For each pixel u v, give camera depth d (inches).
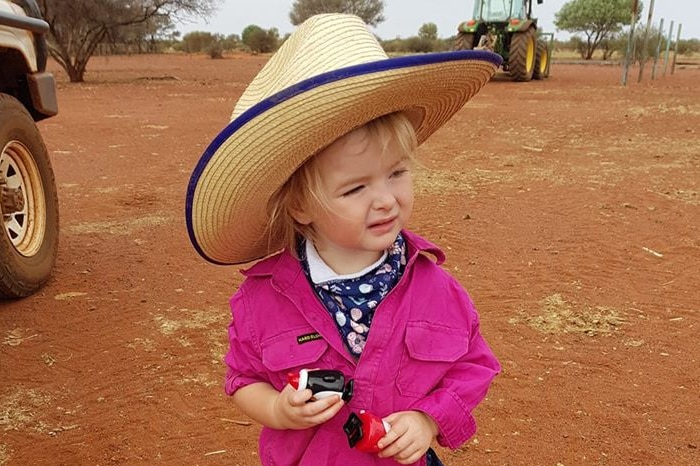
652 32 1501.0
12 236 191.9
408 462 66.6
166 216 277.6
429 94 67.8
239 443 126.5
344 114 60.8
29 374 150.2
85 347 162.4
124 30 1228.5
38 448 124.9
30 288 189.8
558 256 220.7
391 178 68.1
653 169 350.6
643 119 553.6
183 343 164.7
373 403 69.2
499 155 400.2
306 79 59.5
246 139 63.2
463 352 71.1
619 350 160.2
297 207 71.1
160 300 190.9
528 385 145.5
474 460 121.4
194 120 575.8
